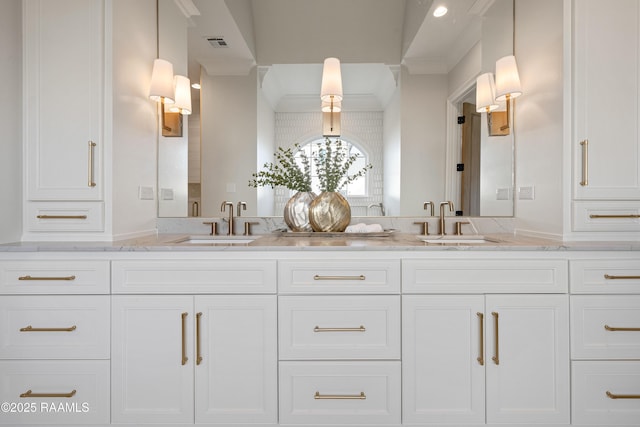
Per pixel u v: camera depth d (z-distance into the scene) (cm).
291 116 206
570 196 153
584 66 150
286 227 204
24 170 154
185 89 201
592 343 135
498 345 134
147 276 136
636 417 134
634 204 152
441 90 203
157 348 135
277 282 136
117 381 135
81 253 137
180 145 203
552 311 135
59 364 136
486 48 197
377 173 205
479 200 201
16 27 151
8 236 149
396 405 134
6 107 147
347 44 204
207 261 136
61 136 154
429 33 202
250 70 205
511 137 197
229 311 135
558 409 134
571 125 152
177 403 135
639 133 151
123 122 164
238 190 205
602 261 136
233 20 204
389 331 135
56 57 153
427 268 135
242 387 135
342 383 135
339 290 135
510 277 135
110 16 154
